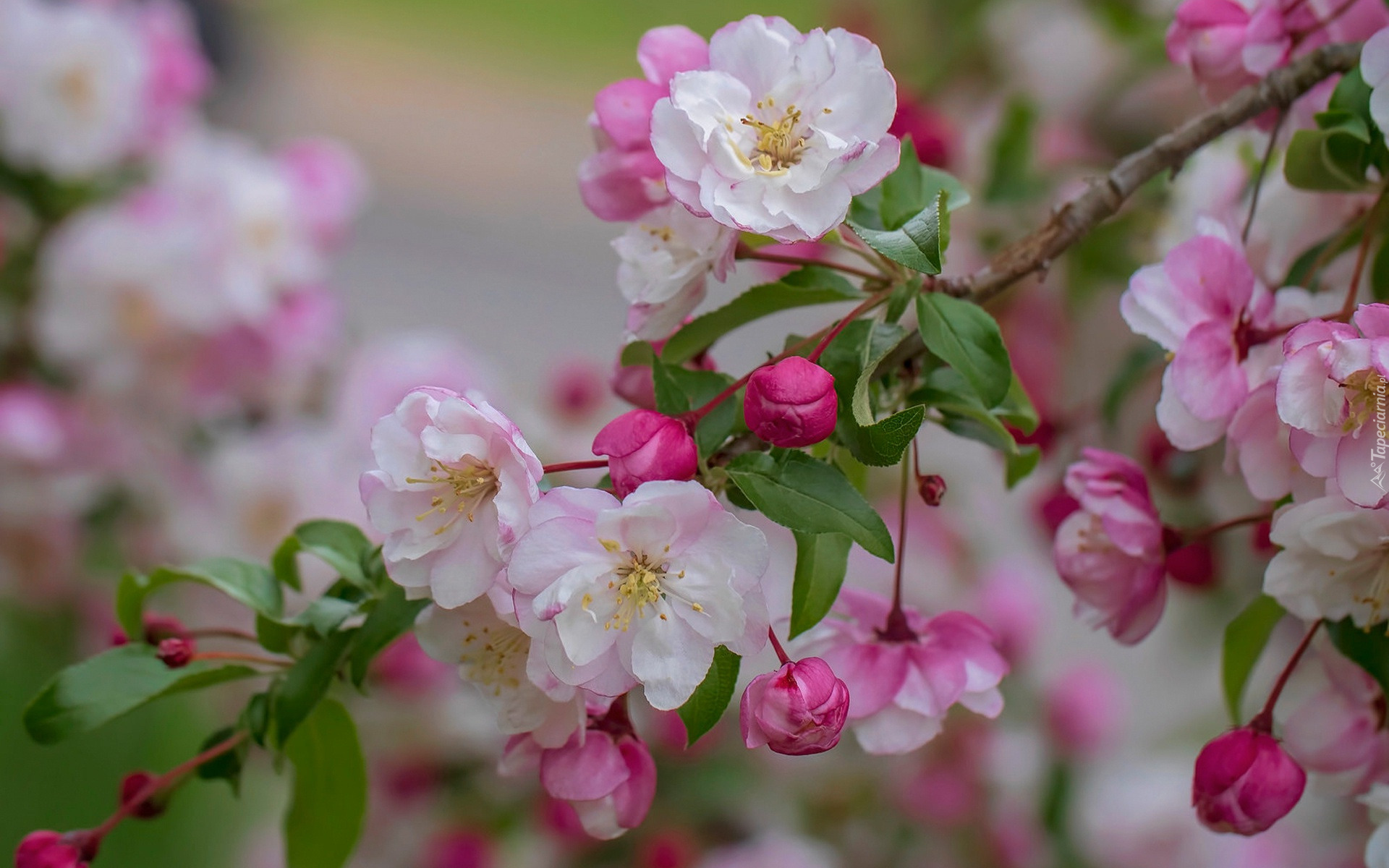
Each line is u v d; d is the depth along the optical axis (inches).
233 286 57.0
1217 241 38.7
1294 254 41.4
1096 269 47.4
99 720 39.0
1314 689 40.2
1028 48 57.7
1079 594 39.8
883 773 60.0
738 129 37.6
